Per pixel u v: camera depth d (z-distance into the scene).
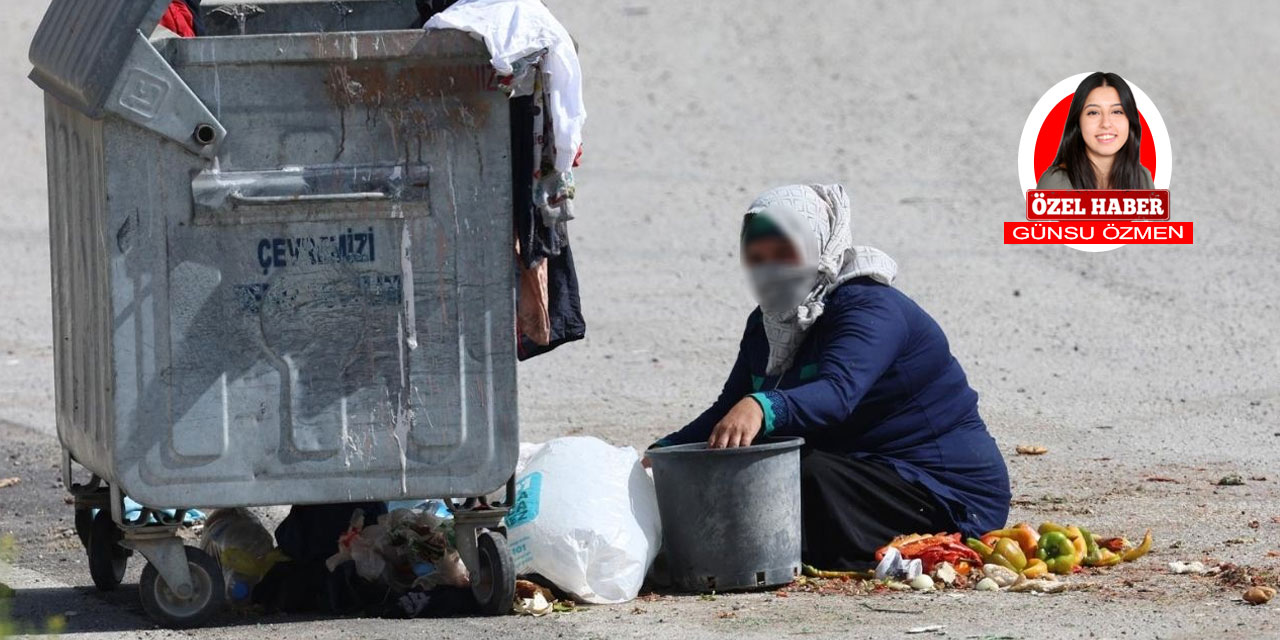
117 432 18.59
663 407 35.94
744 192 63.81
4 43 86.06
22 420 35.25
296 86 18.55
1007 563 21.06
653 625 18.95
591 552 19.95
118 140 18.36
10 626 18.16
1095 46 86.25
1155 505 26.09
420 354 19.00
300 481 18.94
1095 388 37.16
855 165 67.56
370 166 18.72
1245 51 84.81
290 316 18.80
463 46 18.64
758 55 86.12
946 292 48.25
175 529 19.22
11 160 69.56
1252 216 58.22
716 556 20.45
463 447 19.12
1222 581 20.83
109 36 18.09
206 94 18.45
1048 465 29.75
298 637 18.69
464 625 19.16
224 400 18.77
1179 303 46.50
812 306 21.31
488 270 18.97
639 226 58.62
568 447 20.98
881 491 21.47
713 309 47.06
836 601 20.05
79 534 22.31
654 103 78.50
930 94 78.81
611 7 95.50
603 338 43.62
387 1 23.98
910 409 21.80
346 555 20.11
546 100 19.42
